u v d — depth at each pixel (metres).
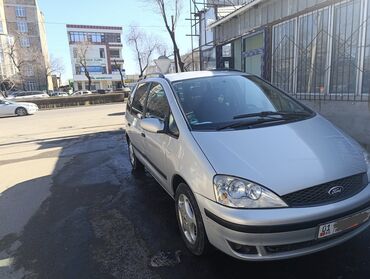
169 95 3.80
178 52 23.17
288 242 2.43
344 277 2.68
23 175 6.44
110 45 77.00
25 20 69.56
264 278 2.74
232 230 2.47
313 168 2.60
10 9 68.00
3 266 3.18
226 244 2.58
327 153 2.79
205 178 2.68
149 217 4.07
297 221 2.39
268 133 3.04
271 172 2.55
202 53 15.10
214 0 14.85
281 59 8.74
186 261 3.05
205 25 15.60
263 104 3.79
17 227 4.03
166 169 3.55
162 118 3.82
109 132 11.50
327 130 3.25
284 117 3.48
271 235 2.40
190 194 2.96
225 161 2.68
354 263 2.85
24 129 14.17
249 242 2.45
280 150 2.77
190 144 3.01
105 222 4.00
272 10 8.95
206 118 3.43
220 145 2.86
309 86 7.75
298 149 2.80
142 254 3.24
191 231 3.11
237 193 2.50
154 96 4.40
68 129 13.16
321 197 2.50
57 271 3.04
